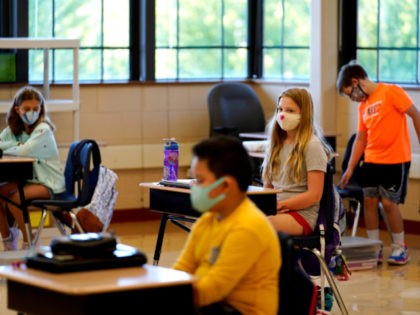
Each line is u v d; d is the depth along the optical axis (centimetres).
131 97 1759
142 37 1777
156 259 1060
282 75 1831
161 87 1784
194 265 659
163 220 1048
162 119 1789
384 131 1385
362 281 1270
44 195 1282
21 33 1658
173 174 1062
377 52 1669
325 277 1041
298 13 1783
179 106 1805
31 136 1294
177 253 1438
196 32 1831
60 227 1258
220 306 624
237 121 1702
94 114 1730
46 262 600
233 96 1717
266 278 632
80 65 1742
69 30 1725
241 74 1878
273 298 636
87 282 567
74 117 1545
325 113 1692
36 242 1230
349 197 1438
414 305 1130
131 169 1758
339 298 967
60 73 1720
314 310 686
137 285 564
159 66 1798
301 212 988
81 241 611
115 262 612
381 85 1397
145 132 1777
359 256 1349
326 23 1681
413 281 1273
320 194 986
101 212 1229
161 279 582
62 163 1611
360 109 1420
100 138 1738
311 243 966
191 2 1820
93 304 552
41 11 1689
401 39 1627
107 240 618
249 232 613
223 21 1856
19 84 1655
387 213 1396
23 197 1223
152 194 1038
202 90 1823
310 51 1708
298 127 1002
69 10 1720
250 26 1878
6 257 1206
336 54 1695
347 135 1695
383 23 1653
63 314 562
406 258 1394
